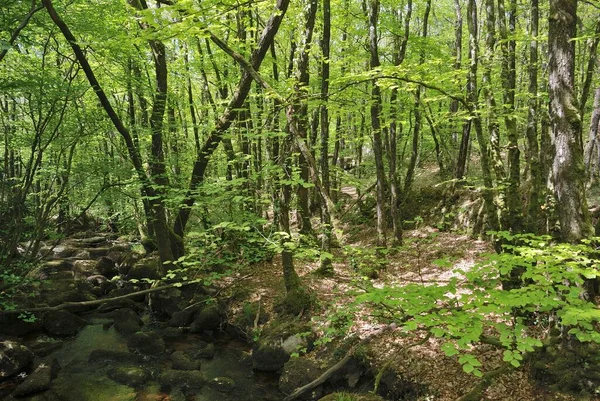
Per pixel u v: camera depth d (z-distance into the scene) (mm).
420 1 14953
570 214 4723
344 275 10359
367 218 15484
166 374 7918
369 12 10805
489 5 7668
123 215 15891
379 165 10352
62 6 8984
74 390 7531
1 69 8977
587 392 5008
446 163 16672
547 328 5809
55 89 8805
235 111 8836
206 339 9719
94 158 10883
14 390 7488
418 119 12422
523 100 12695
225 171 12031
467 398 5566
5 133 10086
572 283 4660
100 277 13789
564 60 4641
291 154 6805
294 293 9336
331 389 6996
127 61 10844
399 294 4117
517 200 6605
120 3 9602
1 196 9859
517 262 4188
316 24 11500
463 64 8914
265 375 8008
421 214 14164
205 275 11281
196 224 12992
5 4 7625
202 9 4406
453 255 10883
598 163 10555
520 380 5660
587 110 14250
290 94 5746
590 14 11633
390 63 12617
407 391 6332
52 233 10875
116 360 8688
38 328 10086
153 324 10602
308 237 7000
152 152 10703
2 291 9000
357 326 7777
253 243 9781
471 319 3525
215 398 7301
